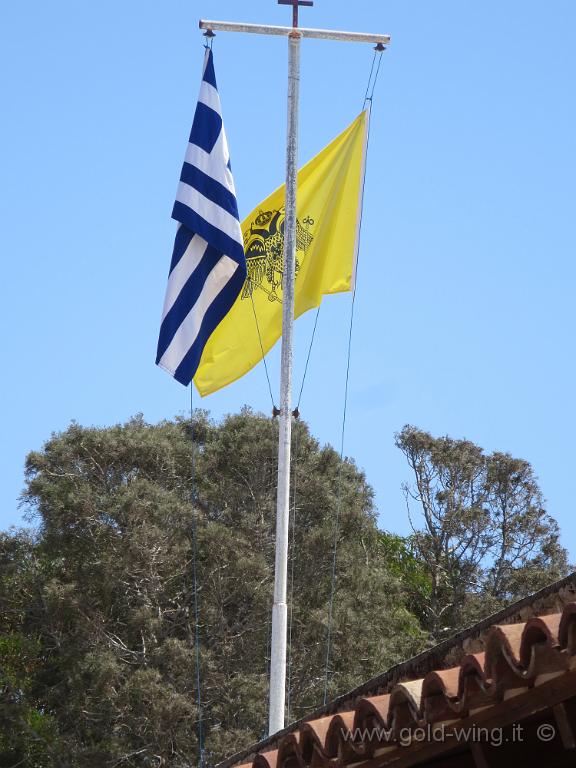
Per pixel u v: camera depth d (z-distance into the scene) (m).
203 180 16.23
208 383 16.22
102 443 42.28
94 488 42.06
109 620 40.69
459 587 49.81
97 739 39.34
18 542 42.62
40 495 41.62
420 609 50.16
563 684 6.91
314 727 8.45
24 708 39.34
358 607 41.81
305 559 41.69
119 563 39.72
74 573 41.25
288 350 15.10
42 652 41.72
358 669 40.16
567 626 6.53
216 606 40.31
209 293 16.11
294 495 42.97
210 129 16.41
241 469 43.69
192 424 41.28
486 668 7.09
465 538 50.34
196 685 38.53
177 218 16.16
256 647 39.75
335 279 16.28
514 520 50.34
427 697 7.54
